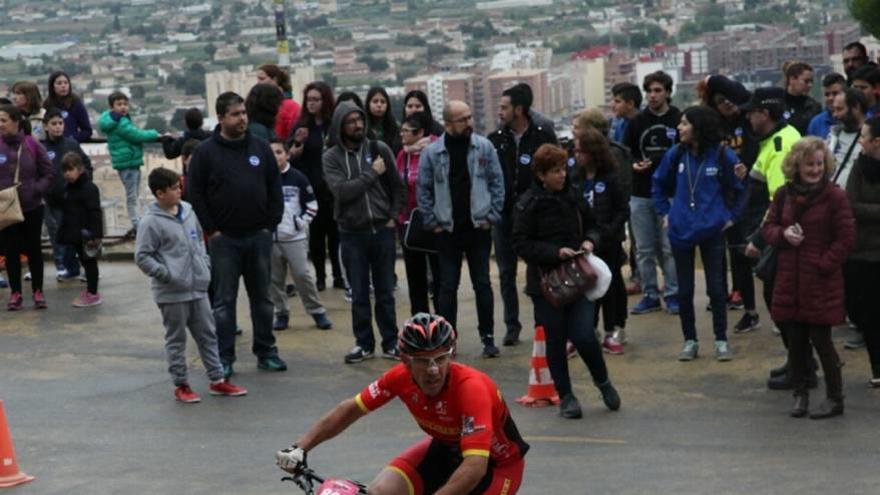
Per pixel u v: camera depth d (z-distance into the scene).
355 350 12.06
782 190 9.84
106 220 17.72
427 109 13.68
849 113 10.98
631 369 11.48
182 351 10.97
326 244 16.69
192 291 10.90
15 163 14.20
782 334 10.55
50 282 15.88
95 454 9.55
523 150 12.07
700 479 8.46
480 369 11.69
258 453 9.42
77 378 11.88
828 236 9.65
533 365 10.65
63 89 17.09
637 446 9.36
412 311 12.54
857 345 11.60
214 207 11.32
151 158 18.72
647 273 13.09
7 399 11.25
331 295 14.64
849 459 8.80
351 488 5.78
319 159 14.26
